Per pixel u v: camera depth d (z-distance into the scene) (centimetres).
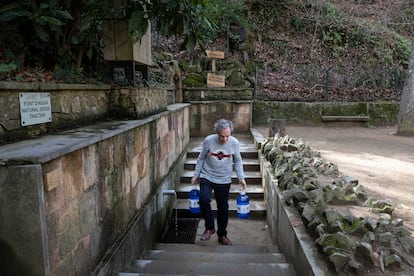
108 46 394
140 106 356
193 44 360
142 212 343
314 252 222
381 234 226
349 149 692
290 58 1293
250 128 918
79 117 282
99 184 238
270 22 1405
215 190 401
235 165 405
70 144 188
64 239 185
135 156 331
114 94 342
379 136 882
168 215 494
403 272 197
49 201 169
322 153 646
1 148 176
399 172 488
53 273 172
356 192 321
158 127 435
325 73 1214
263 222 495
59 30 284
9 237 159
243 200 459
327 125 1073
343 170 502
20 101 204
